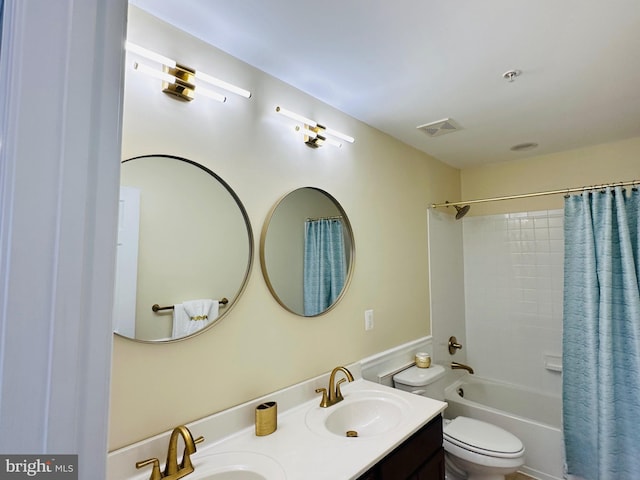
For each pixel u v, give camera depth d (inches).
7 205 14.1
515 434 92.7
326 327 72.0
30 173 14.6
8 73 15.2
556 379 108.8
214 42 54.1
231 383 54.4
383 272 89.2
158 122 47.9
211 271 53.0
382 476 48.4
